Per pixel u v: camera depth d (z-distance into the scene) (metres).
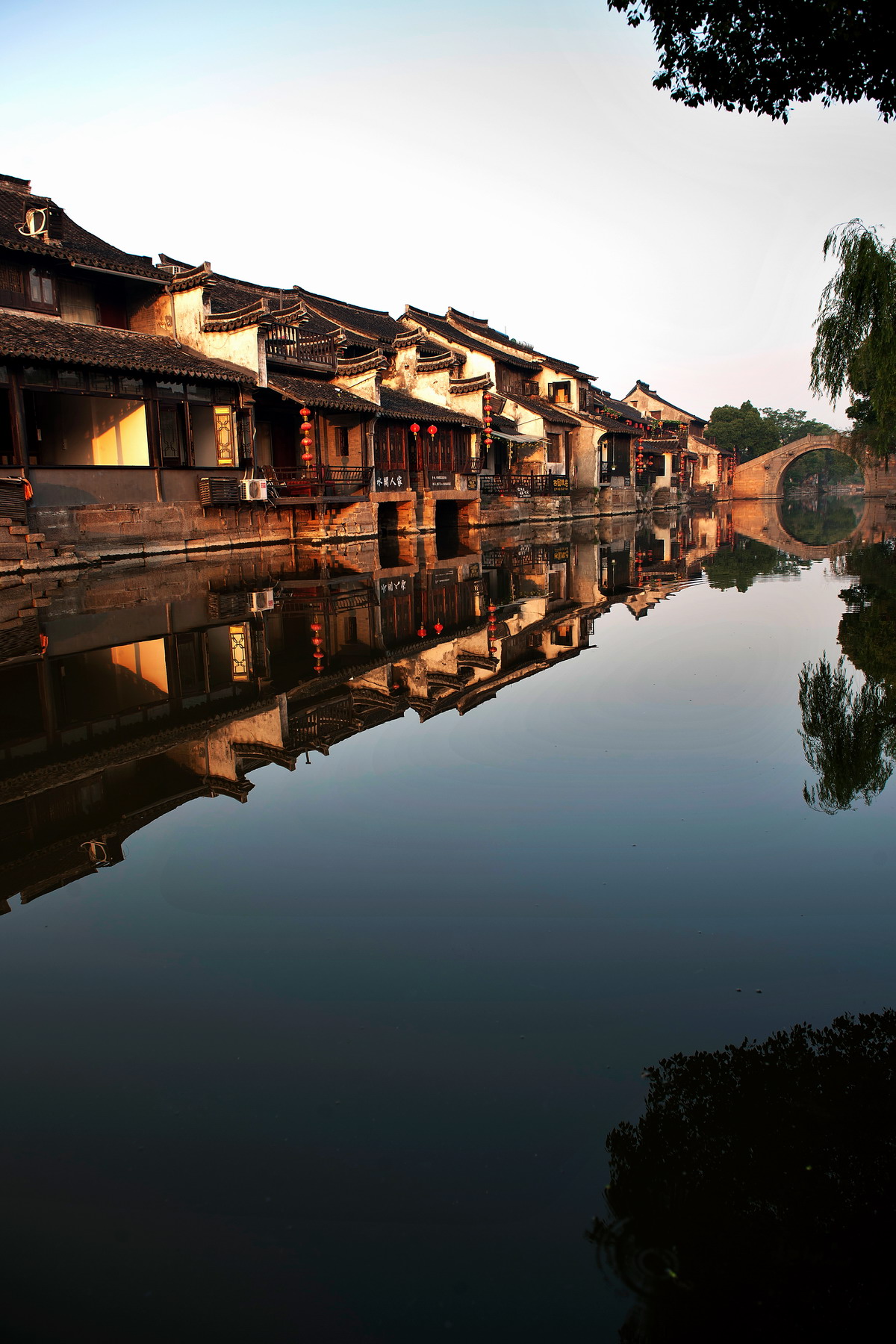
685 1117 3.04
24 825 5.93
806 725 8.23
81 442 26.14
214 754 7.50
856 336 20.58
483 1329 2.31
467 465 41.06
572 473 58.03
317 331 37.16
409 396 40.97
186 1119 3.14
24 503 20.42
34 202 24.27
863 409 34.78
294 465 33.19
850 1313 2.32
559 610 17.20
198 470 26.53
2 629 13.26
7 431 24.64
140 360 23.45
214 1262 2.56
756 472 102.56
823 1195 2.72
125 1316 2.40
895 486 89.75
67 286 25.64
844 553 30.34
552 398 56.84
